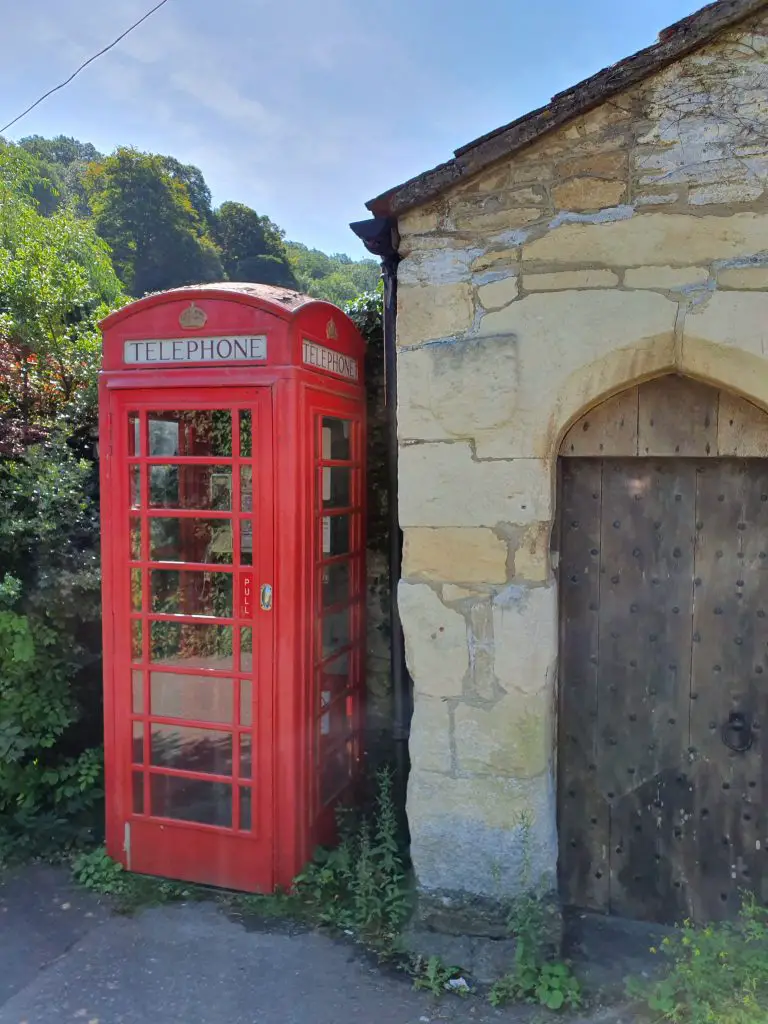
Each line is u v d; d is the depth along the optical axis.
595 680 3.17
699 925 3.12
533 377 2.85
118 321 3.40
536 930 2.83
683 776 3.12
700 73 2.64
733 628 3.04
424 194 2.88
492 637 2.93
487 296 2.90
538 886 2.92
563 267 2.81
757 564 3.00
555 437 2.88
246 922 3.21
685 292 2.70
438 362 2.93
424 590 2.99
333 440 3.71
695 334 2.69
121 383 3.37
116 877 3.53
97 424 4.64
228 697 3.38
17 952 3.03
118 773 3.54
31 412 4.79
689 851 3.13
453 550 2.96
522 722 2.92
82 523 4.10
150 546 3.43
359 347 3.97
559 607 3.17
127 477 3.43
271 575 3.26
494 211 2.88
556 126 2.72
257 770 3.34
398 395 3.00
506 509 2.89
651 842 3.16
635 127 2.72
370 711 4.26
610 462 3.12
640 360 2.79
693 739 3.10
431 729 3.01
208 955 3.00
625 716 3.15
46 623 3.85
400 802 4.00
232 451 3.28
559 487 3.14
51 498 3.93
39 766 3.93
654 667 3.12
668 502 3.08
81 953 3.02
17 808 3.87
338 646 3.83
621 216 2.75
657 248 2.72
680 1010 2.53
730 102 2.63
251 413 3.23
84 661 4.04
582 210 2.79
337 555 3.72
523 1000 2.73
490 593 2.93
